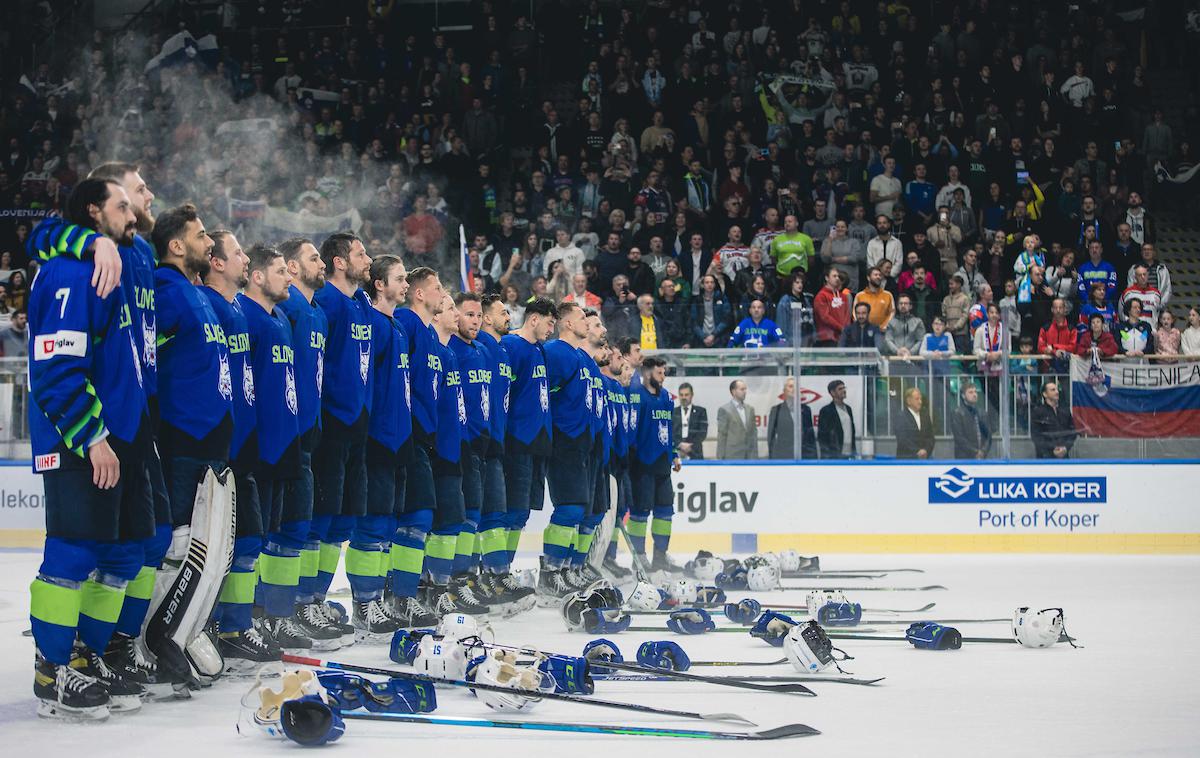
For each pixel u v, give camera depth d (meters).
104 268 4.86
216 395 5.56
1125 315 17.23
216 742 4.45
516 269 17.92
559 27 22.44
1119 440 14.38
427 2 24.12
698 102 20.58
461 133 21.00
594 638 7.44
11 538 15.03
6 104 22.41
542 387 9.46
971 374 14.38
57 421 4.83
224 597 5.90
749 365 14.45
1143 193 21.09
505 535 9.13
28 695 5.48
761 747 4.31
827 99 20.95
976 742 4.41
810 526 14.50
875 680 5.75
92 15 24.31
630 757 4.14
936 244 18.22
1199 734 4.57
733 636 7.54
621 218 18.06
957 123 20.36
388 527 7.47
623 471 11.24
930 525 14.44
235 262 5.95
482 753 4.22
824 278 17.92
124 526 5.05
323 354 7.02
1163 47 23.05
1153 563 13.07
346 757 4.18
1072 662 6.48
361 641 7.36
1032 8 22.11
